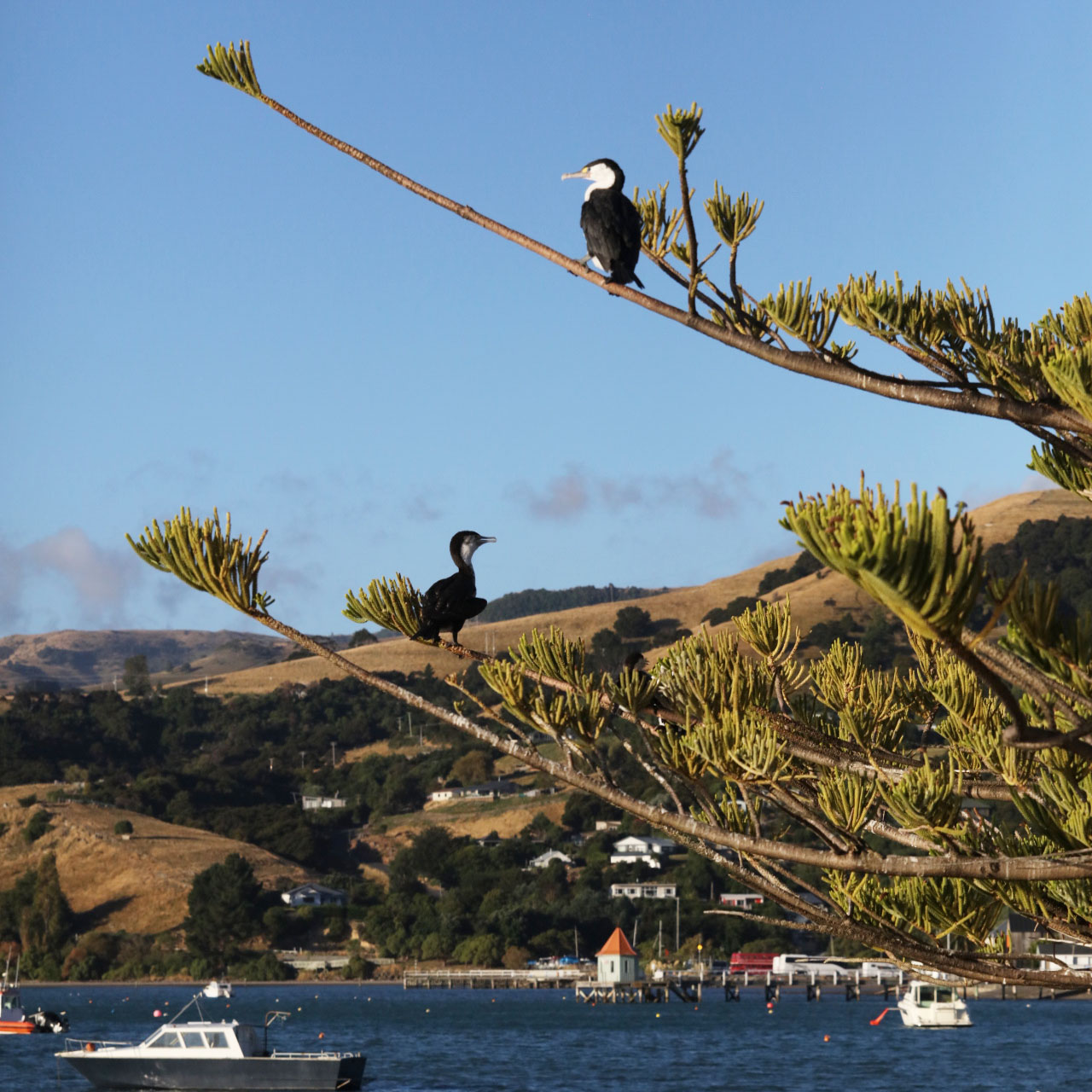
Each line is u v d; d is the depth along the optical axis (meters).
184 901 130.50
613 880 128.88
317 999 106.75
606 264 7.12
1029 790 6.76
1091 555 157.88
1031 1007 93.88
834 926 6.49
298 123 7.15
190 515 6.33
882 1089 46.75
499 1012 92.19
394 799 162.25
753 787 6.23
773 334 7.29
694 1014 88.62
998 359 7.10
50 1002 102.88
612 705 6.39
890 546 3.97
